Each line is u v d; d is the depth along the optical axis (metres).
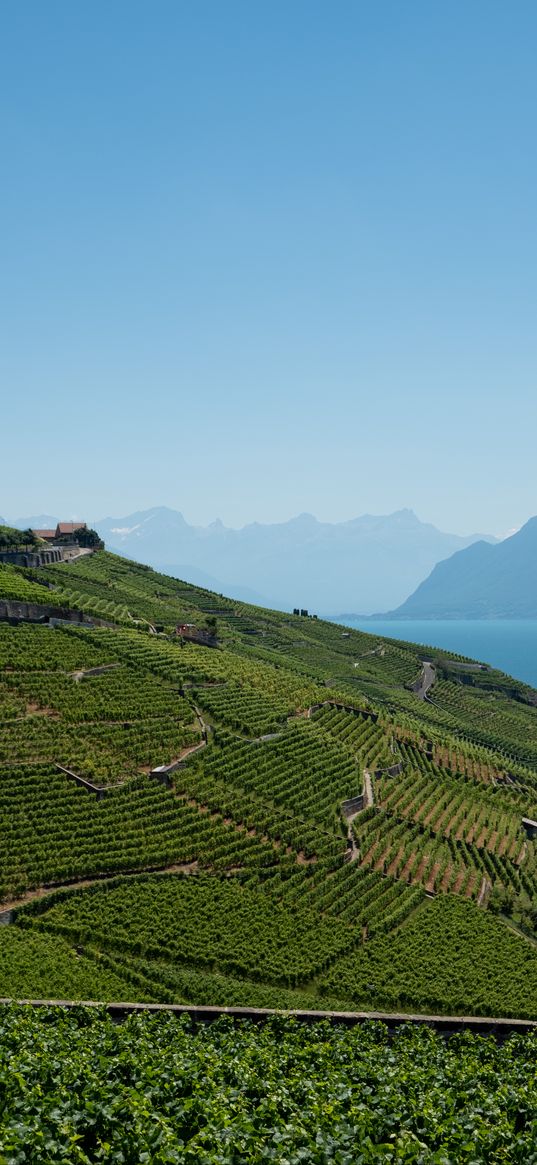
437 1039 40.97
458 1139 27.16
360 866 87.62
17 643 106.88
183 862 77.25
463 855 100.88
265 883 77.31
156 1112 27.58
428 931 78.19
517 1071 34.94
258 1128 26.69
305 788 97.94
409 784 118.06
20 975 54.38
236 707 110.12
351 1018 43.44
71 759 85.38
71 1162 24.14
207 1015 42.72
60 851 72.31
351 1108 28.48
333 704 135.88
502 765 150.38
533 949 78.25
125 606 159.25
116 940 63.69
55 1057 31.14
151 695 104.81
